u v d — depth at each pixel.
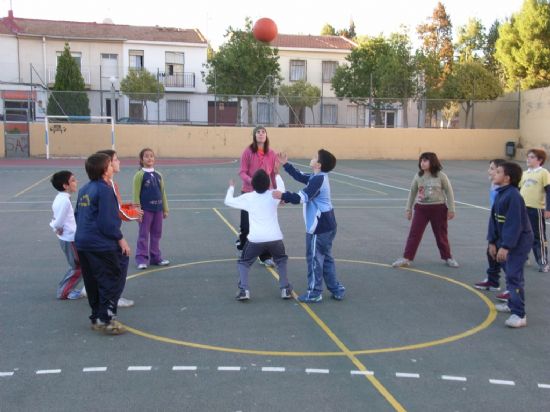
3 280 7.53
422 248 9.85
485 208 14.95
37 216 12.96
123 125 32.56
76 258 6.61
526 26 38.16
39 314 6.19
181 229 11.44
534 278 8.00
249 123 34.22
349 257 9.09
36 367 4.79
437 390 4.45
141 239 8.14
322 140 34.53
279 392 4.37
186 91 42.47
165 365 4.85
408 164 31.22
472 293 7.19
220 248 9.64
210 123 34.59
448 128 35.53
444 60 62.56
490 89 36.34
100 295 5.57
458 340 5.55
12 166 26.11
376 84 38.06
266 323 5.95
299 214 13.60
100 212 5.43
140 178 8.04
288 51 44.88
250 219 6.66
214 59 36.69
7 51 39.47
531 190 8.30
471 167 29.66
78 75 35.12
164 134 33.09
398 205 15.34
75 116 30.81
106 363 4.88
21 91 37.16
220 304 6.59
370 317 6.20
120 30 42.84
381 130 34.97
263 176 6.51
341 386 4.49
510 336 5.70
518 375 4.77
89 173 5.55
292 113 35.28
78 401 4.19
